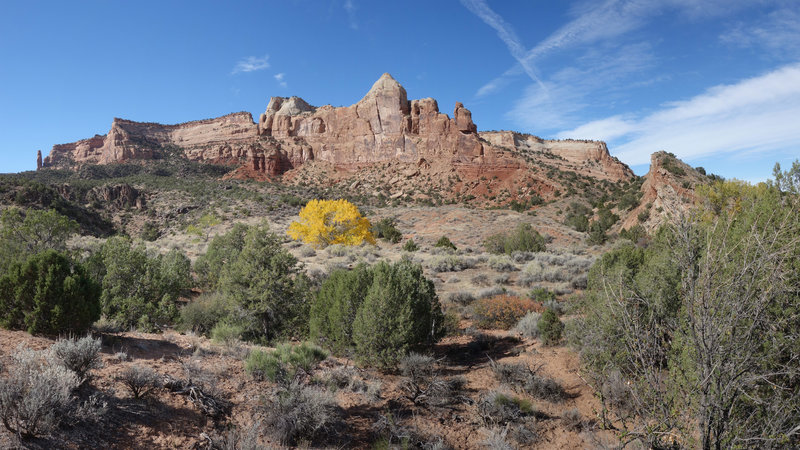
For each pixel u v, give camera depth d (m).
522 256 31.83
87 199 90.31
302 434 6.21
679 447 3.55
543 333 11.76
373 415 7.33
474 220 67.38
